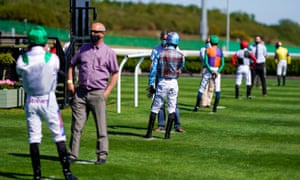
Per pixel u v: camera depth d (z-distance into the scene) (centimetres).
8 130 1407
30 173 999
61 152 943
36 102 925
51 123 936
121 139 1315
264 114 1781
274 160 1131
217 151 1206
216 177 999
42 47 927
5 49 1973
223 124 1566
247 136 1391
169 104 1314
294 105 2030
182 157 1144
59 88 1773
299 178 1002
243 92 2477
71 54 1772
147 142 1285
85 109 1063
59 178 972
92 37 1044
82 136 1335
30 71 911
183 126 1518
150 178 980
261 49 2342
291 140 1345
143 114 1716
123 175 995
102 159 1071
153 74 1309
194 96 2253
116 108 1831
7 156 1122
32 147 934
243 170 1050
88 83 1044
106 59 1048
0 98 1709
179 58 1292
